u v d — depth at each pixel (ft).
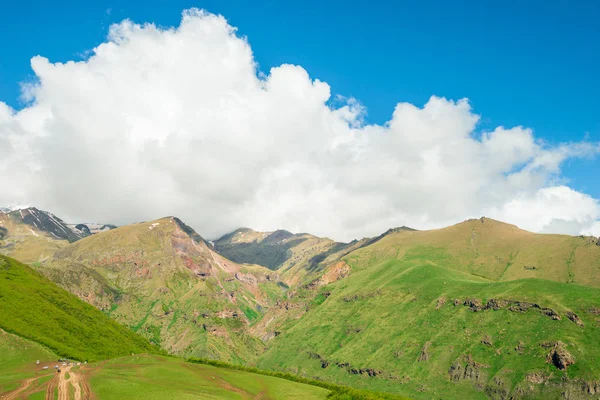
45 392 485.56
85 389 508.12
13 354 654.53
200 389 591.78
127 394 505.66
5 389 489.26
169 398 513.86
